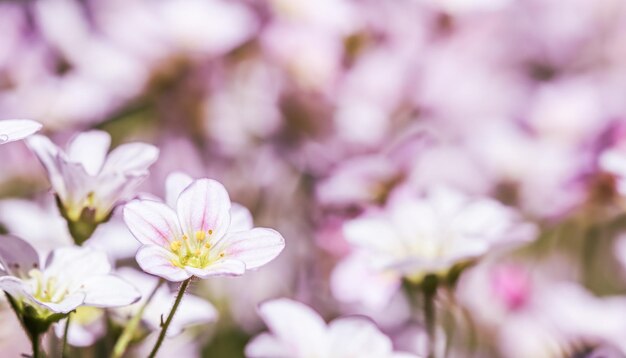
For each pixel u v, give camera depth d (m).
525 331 0.36
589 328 0.33
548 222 0.39
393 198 0.36
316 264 0.37
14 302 0.27
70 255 0.27
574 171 0.38
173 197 0.28
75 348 0.29
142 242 0.26
